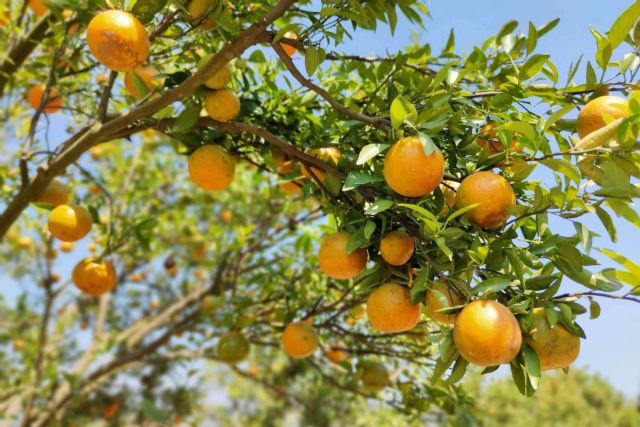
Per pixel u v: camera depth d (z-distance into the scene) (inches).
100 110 40.6
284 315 53.5
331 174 36.3
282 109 43.7
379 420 75.7
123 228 49.6
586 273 29.8
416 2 41.0
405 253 31.7
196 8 34.4
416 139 30.2
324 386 91.3
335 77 42.9
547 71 36.1
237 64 38.8
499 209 29.9
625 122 28.1
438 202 32.0
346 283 52.0
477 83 40.7
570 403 148.8
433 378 29.4
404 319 32.2
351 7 35.1
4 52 54.9
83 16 40.8
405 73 38.4
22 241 88.7
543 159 30.1
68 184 56.5
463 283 29.5
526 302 28.8
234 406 130.3
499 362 27.8
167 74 38.8
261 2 41.8
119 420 108.7
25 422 75.8
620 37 31.2
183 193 94.3
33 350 90.7
